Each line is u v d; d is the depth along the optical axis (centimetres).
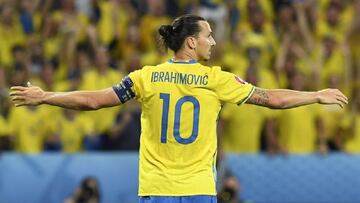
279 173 3881
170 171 1741
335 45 4394
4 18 4291
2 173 3750
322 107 4003
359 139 4050
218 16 4388
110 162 3816
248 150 3916
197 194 1731
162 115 1753
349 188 3916
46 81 4038
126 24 4416
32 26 4353
